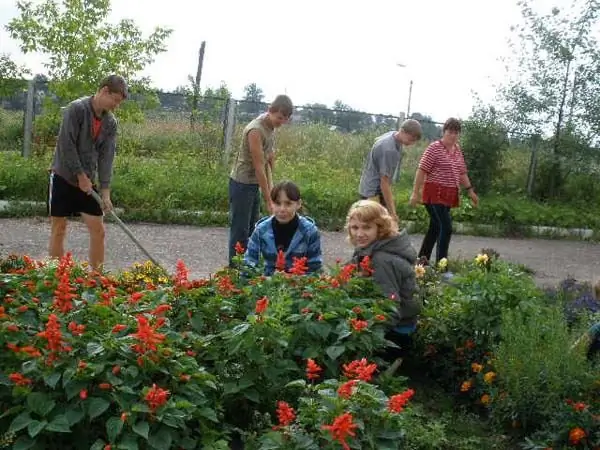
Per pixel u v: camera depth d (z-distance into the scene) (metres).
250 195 7.11
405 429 3.65
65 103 13.48
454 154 8.51
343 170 16.19
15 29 13.03
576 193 16.25
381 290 4.78
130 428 3.20
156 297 4.14
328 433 3.10
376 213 5.04
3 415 3.26
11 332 3.58
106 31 13.40
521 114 15.93
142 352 3.39
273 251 5.58
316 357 4.15
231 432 3.88
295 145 17.16
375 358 4.48
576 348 4.47
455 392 4.98
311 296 4.36
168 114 15.38
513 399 4.35
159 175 13.05
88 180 6.34
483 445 4.24
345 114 17.58
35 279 4.34
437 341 5.16
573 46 15.43
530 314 4.88
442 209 8.45
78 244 9.48
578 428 4.02
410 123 7.86
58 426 3.16
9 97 14.20
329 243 11.18
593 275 10.39
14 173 11.70
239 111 15.23
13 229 10.14
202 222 11.75
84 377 3.28
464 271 6.11
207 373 3.57
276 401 4.00
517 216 13.70
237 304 4.39
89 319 3.77
